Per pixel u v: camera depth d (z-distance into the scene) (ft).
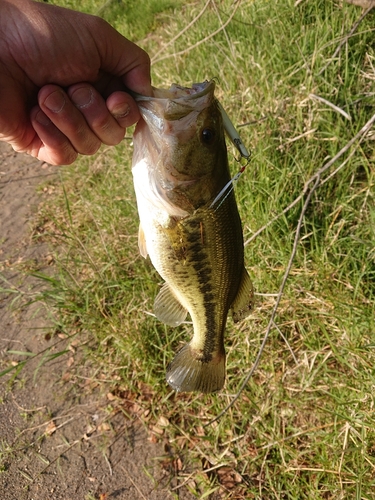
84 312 1.74
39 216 2.49
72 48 0.69
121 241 1.95
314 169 1.64
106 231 2.05
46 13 0.67
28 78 0.70
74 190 2.52
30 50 0.67
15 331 1.92
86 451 1.46
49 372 1.72
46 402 1.63
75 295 1.85
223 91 2.08
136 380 1.57
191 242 0.95
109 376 1.62
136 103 0.77
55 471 1.44
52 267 2.15
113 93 0.73
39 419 1.58
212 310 1.05
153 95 0.81
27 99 0.73
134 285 1.76
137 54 0.76
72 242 2.09
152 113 0.80
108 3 4.08
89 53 0.70
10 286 2.14
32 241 2.35
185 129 0.82
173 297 1.11
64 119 0.70
